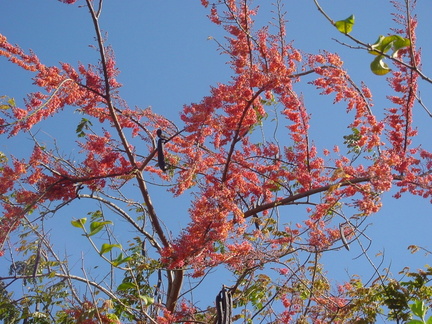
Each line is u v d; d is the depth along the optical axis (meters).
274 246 5.57
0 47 5.31
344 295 5.64
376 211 5.23
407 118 5.38
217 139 5.50
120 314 5.27
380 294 5.39
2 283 5.36
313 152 5.56
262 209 5.52
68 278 5.11
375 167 5.24
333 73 5.36
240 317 5.62
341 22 3.98
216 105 5.30
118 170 5.60
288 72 5.38
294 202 5.50
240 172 5.52
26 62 5.34
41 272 5.39
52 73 5.35
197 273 5.28
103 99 5.63
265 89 5.31
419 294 5.36
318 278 5.75
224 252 5.52
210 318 5.57
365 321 5.32
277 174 5.57
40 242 4.96
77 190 5.43
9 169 5.36
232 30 5.42
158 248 5.55
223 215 5.21
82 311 4.91
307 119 5.54
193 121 5.30
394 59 4.02
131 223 5.55
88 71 5.49
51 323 5.36
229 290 4.91
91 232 4.50
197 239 5.22
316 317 5.50
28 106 5.29
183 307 5.46
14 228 5.23
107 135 5.66
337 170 5.26
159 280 5.46
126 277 5.33
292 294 5.66
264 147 5.60
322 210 5.39
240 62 5.40
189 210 5.25
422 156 5.37
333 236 5.53
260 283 5.68
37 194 5.35
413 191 5.34
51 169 5.42
